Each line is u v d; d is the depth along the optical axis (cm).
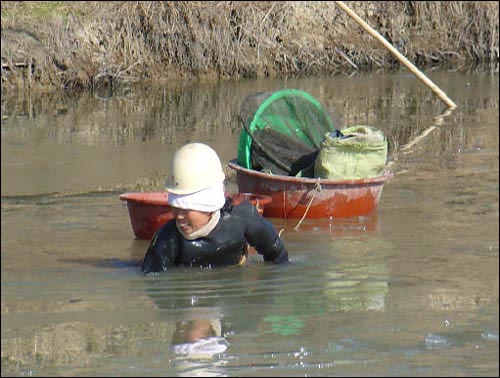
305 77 7394
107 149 4938
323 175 3634
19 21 6775
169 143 5100
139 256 3147
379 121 5734
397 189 4116
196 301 2689
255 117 3769
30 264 3055
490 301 2702
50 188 4144
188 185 2769
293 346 2348
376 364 2247
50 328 2481
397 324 2512
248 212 2919
